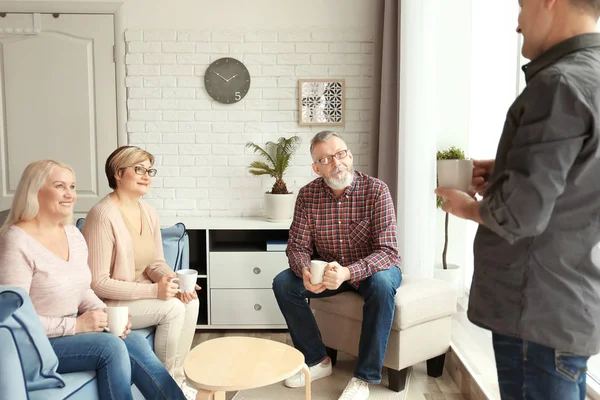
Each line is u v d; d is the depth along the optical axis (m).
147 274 2.73
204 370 2.02
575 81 1.12
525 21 1.28
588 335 1.21
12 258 1.93
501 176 1.21
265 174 4.04
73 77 4.01
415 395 2.71
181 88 4.02
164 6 3.98
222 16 3.99
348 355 3.28
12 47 3.99
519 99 1.22
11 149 4.05
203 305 3.91
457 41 3.85
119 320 2.07
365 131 4.04
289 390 2.78
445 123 3.88
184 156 4.06
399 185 3.40
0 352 1.56
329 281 2.54
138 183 2.64
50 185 2.02
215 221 3.81
